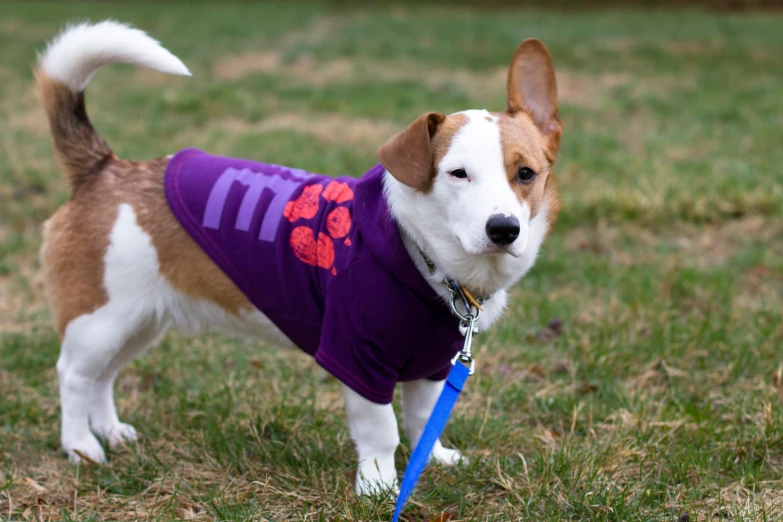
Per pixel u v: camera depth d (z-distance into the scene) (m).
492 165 1.20
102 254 1.32
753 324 1.64
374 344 1.23
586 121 3.12
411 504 1.28
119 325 1.33
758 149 2.65
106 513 1.29
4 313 1.72
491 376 1.54
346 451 1.39
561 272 1.85
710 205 2.13
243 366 1.58
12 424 1.42
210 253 1.29
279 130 2.88
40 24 5.45
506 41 5.00
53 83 1.35
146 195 1.32
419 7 7.12
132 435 1.42
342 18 6.29
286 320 1.28
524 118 1.27
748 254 1.89
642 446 1.37
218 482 1.33
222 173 1.31
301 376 1.57
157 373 1.57
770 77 3.96
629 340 1.62
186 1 7.22
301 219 1.26
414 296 1.22
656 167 2.41
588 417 1.45
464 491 1.30
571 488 1.31
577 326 1.67
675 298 1.74
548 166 1.27
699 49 4.73
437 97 3.49
